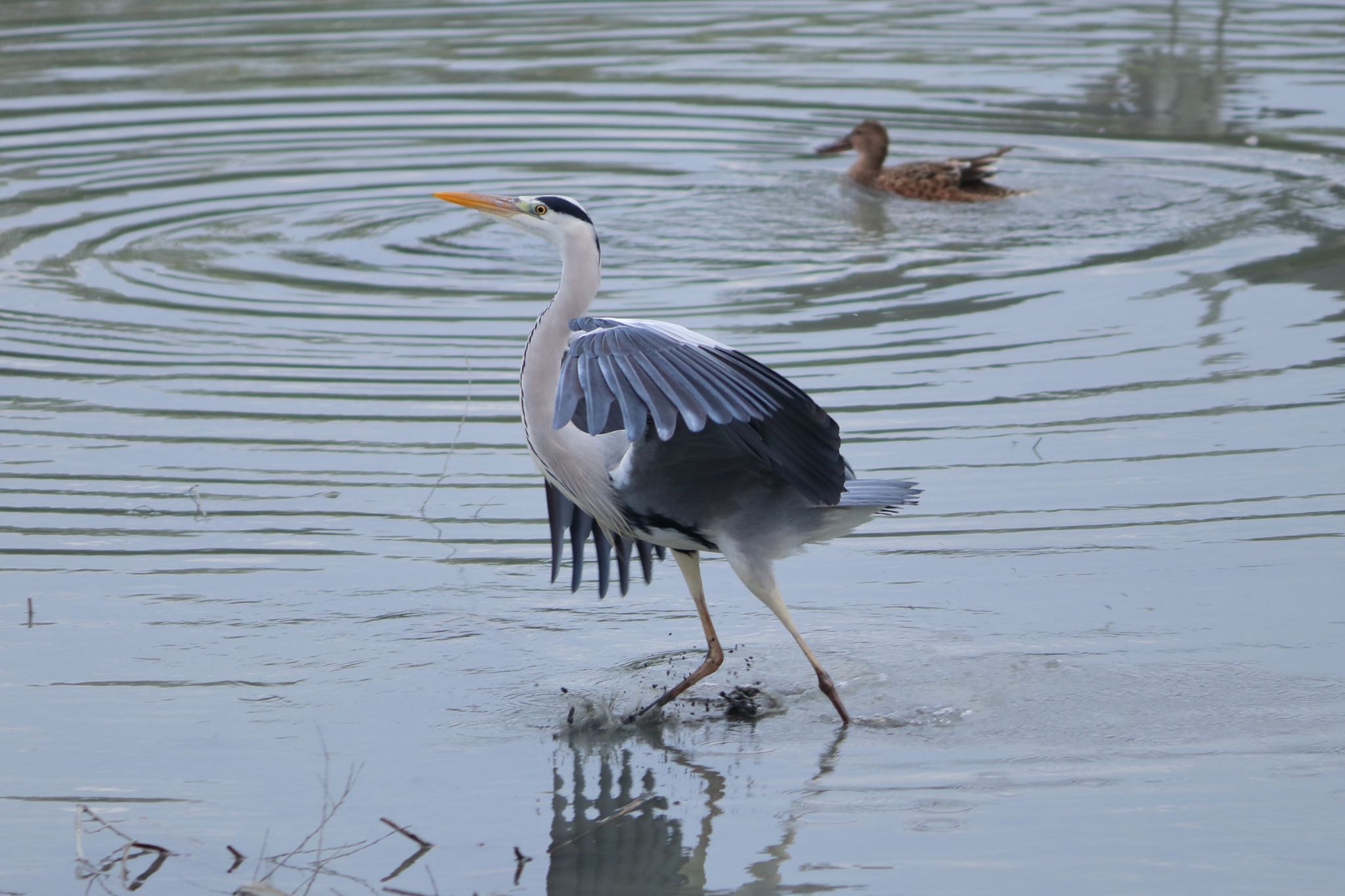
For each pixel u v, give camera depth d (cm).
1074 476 1270
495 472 1310
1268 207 2089
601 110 2675
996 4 3581
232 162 2386
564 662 993
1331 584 1062
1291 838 775
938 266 1894
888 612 1052
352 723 911
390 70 2952
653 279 1847
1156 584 1076
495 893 739
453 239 2053
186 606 1060
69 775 848
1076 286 1797
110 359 1590
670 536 923
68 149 2439
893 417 1411
